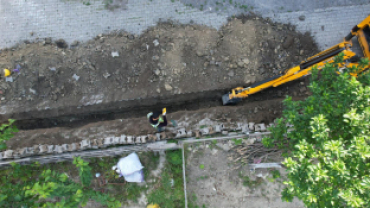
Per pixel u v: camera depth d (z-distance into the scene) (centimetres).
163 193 717
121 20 849
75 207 543
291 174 409
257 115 771
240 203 677
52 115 837
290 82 827
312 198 395
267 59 825
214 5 848
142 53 829
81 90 828
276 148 650
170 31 838
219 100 855
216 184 686
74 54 834
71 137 770
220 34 834
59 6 859
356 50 803
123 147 726
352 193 382
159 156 737
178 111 808
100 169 734
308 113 459
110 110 849
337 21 834
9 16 862
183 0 852
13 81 827
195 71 823
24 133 781
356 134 417
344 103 430
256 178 678
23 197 568
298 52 827
